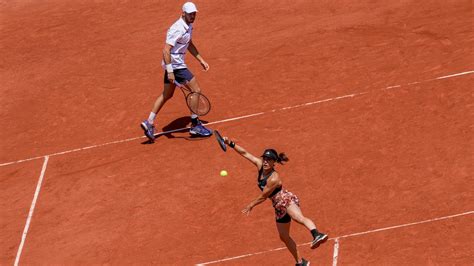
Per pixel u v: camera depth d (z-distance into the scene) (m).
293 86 43.22
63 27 55.38
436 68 42.47
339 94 41.75
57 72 49.44
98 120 43.69
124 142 41.34
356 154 36.94
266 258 32.00
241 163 37.78
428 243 31.28
